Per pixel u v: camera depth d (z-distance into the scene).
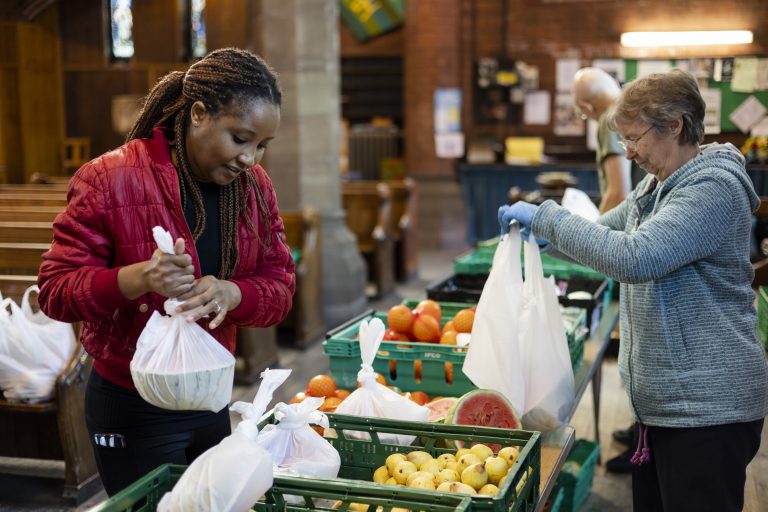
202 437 1.69
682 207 1.78
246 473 1.26
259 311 1.66
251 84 1.50
